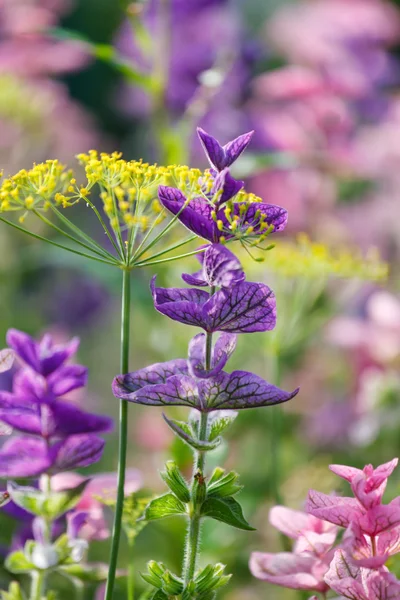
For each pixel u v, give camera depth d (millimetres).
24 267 1721
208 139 855
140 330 1605
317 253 1097
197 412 885
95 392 1850
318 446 1428
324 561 895
